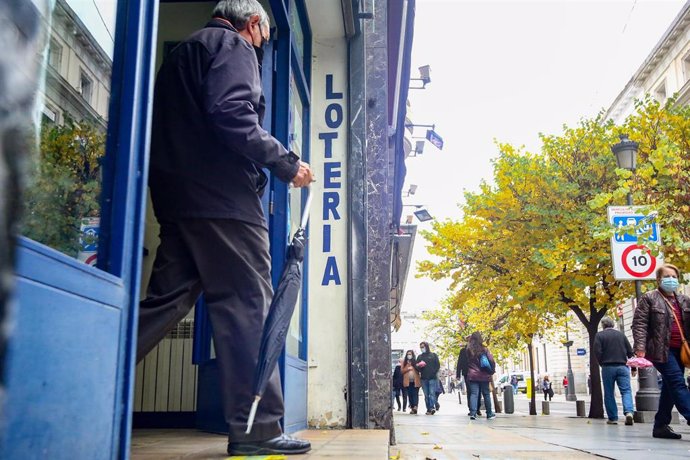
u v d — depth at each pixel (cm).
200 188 285
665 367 752
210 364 508
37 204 157
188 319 616
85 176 185
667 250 1178
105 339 174
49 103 167
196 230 284
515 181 1730
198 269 284
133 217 199
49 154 165
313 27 680
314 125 676
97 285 169
